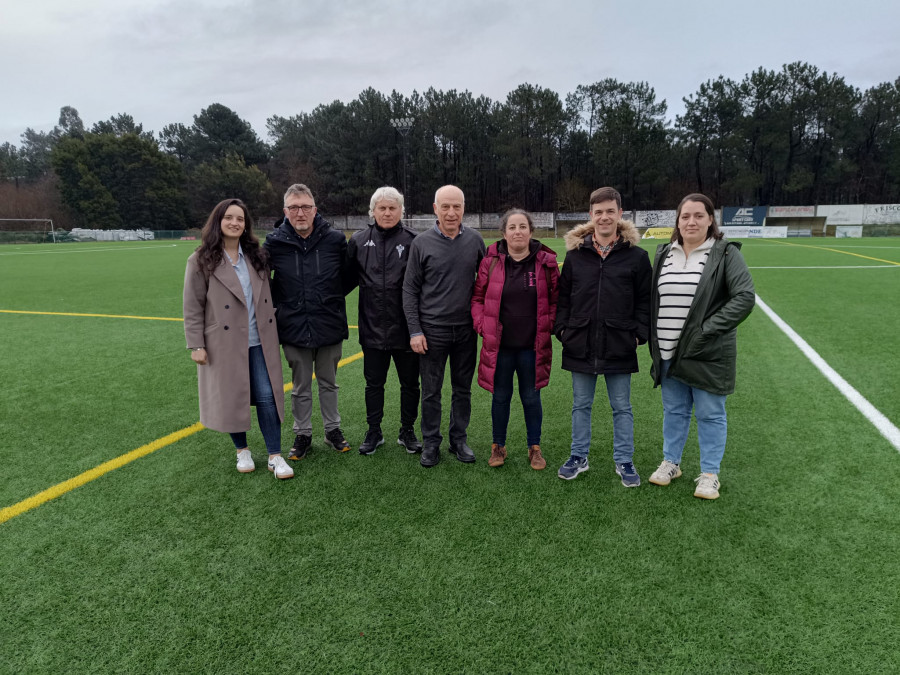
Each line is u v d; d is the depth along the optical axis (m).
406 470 3.04
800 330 6.32
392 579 2.08
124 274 14.12
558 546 2.27
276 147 59.06
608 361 2.71
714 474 2.66
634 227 2.66
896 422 3.55
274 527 2.46
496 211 50.12
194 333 2.79
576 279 2.73
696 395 2.64
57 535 2.41
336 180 48.34
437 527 2.44
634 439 3.45
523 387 2.95
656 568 2.12
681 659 1.69
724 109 44.62
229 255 2.82
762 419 3.65
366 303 3.09
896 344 5.60
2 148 77.38
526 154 45.12
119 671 1.67
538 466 3.02
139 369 5.13
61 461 3.18
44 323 7.38
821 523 2.41
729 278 2.46
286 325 3.04
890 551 2.19
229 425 2.86
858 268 12.93
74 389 4.53
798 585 2.00
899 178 44.56
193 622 1.88
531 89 43.78
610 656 1.71
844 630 1.78
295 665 1.69
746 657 1.69
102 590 2.04
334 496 2.74
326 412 3.31
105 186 48.53
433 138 48.22
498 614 1.89
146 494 2.78
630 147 43.00
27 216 50.75
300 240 2.99
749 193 46.50
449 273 2.89
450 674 1.65
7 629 1.85
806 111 43.66
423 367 3.00
